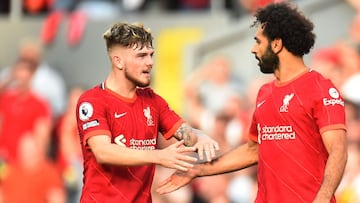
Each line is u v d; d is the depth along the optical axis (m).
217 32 37.44
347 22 35.25
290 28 18.95
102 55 39.91
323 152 18.80
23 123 39.62
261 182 19.41
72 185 38.53
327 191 18.11
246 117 35.59
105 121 18.77
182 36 38.72
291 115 18.77
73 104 39.75
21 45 41.19
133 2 40.62
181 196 35.28
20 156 39.31
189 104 37.41
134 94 19.20
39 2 41.69
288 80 19.08
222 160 20.56
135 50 18.83
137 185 19.03
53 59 40.69
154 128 19.33
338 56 34.78
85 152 19.03
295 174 18.81
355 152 33.16
